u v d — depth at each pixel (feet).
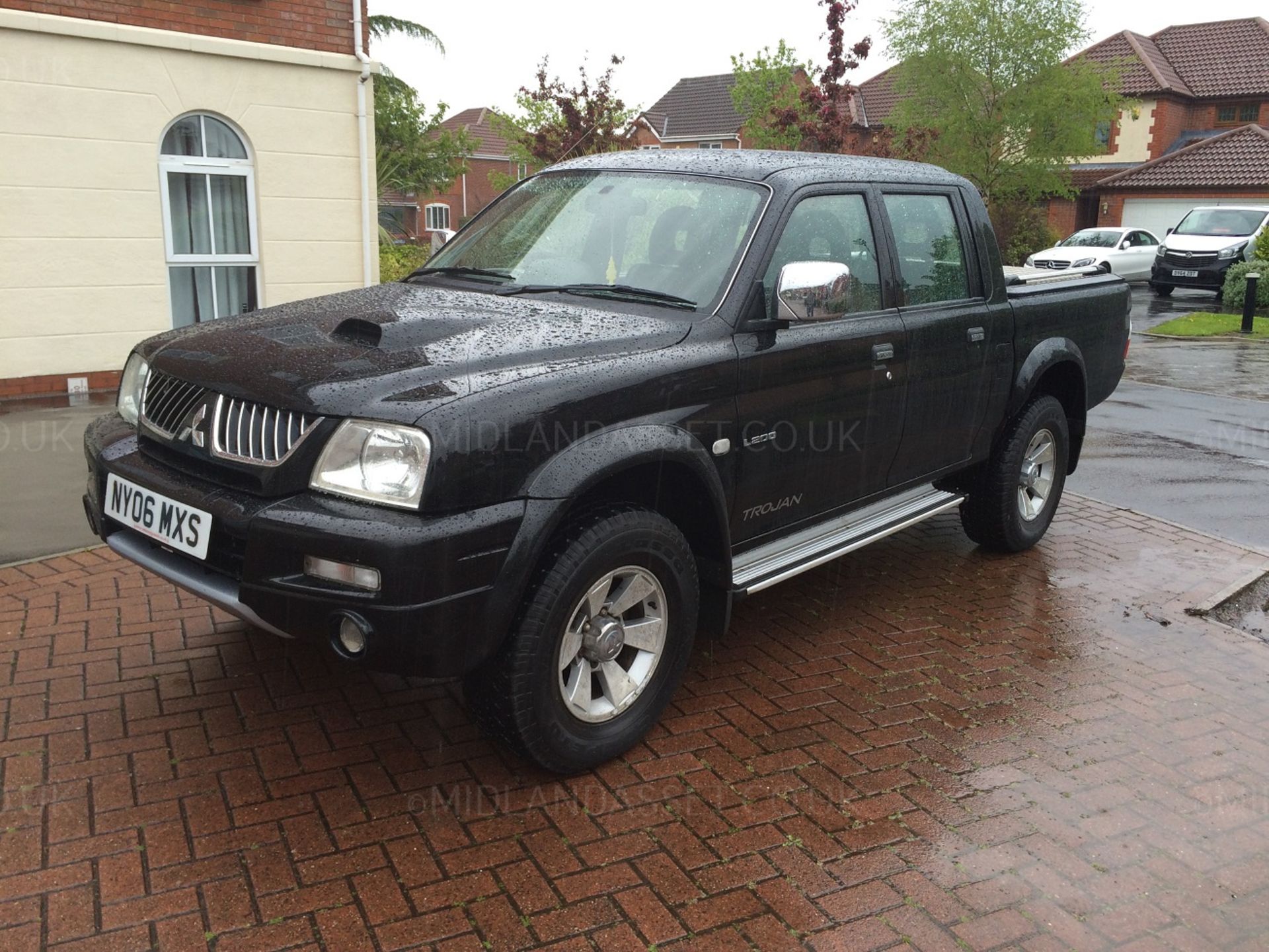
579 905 8.86
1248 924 9.03
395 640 8.96
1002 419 17.10
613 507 10.59
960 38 90.07
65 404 29.27
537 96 56.54
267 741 11.18
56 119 29.50
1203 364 44.14
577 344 10.66
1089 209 121.08
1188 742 12.18
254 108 33.27
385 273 55.16
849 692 13.12
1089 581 17.65
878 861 9.66
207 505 9.64
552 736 10.27
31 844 9.25
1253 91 126.00
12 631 13.64
